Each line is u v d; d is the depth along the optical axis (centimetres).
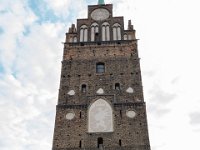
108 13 5428
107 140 3850
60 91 4409
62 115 4131
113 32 5191
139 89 4375
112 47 4975
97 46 5000
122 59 4791
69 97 4331
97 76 4578
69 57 4872
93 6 5525
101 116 4084
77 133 3944
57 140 3888
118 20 5334
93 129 3966
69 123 4044
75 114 4131
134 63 4725
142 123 3988
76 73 4634
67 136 3922
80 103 4250
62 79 4556
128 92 4344
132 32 5172
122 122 4009
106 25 5284
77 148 3812
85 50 4959
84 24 5322
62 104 4241
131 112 4109
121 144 3809
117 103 4209
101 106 4194
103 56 4856
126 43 5012
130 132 3906
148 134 3881
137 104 4191
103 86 4444
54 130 3981
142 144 3797
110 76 4566
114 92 4359
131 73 4584
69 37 5172
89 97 4309
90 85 4469
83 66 4731
